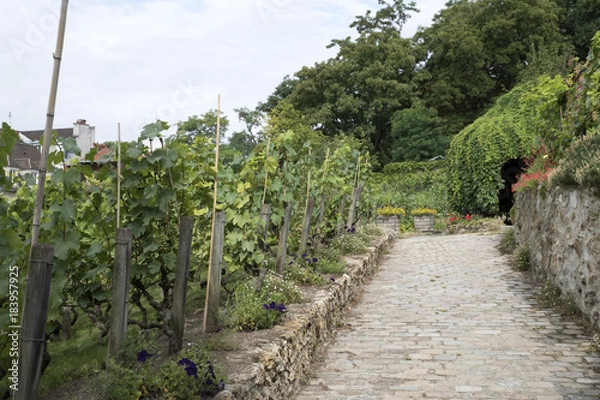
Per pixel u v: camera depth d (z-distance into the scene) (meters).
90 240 5.70
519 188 11.66
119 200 4.37
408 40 41.94
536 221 9.72
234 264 6.58
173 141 4.72
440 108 41.59
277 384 4.45
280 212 7.67
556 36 38.84
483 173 20.47
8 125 3.33
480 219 20.34
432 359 5.75
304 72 40.66
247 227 6.50
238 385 3.66
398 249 14.95
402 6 44.66
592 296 6.52
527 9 38.50
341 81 40.81
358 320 7.57
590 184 6.38
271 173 7.72
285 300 6.33
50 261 2.97
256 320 5.21
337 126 40.88
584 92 8.67
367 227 15.72
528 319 7.12
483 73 39.66
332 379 5.31
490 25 38.84
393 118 39.41
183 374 3.46
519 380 5.02
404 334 6.76
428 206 26.31
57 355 5.85
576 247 7.07
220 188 6.65
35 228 2.99
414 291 9.23
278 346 4.62
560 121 10.17
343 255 10.80
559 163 8.44
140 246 4.89
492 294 8.63
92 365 4.78
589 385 4.81
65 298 4.86
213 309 5.07
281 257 7.17
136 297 5.10
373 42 41.25
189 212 5.11
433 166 30.20
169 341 4.36
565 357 5.60
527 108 20.61
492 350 5.95
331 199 11.30
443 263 11.82
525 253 10.38
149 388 3.44
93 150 4.65
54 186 4.82
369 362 5.77
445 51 41.06
